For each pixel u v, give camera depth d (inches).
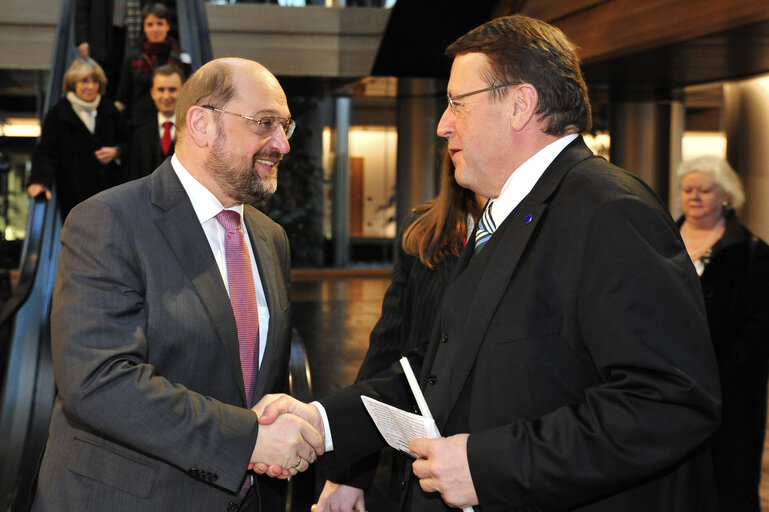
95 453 71.4
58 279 71.4
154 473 70.9
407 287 85.8
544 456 54.5
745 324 110.7
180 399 67.4
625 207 55.7
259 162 76.6
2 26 410.3
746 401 109.2
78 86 203.8
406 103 462.6
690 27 230.1
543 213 61.4
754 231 284.2
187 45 256.4
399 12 337.1
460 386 62.4
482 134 63.7
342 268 562.9
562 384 58.5
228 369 74.3
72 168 200.1
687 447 52.5
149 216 73.5
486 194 67.5
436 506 66.2
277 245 87.4
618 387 53.8
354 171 563.5
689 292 54.3
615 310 53.6
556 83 62.2
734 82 300.8
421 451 59.1
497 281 61.7
